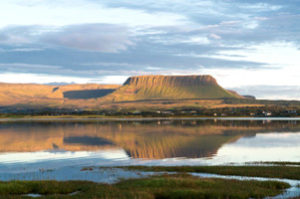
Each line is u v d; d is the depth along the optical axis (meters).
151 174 43.09
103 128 173.62
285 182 36.09
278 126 179.38
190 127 176.62
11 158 66.38
